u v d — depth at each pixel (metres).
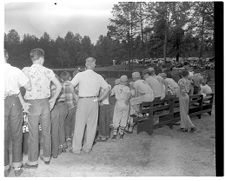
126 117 4.74
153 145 4.27
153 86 5.17
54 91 3.73
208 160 3.69
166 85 5.61
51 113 3.62
